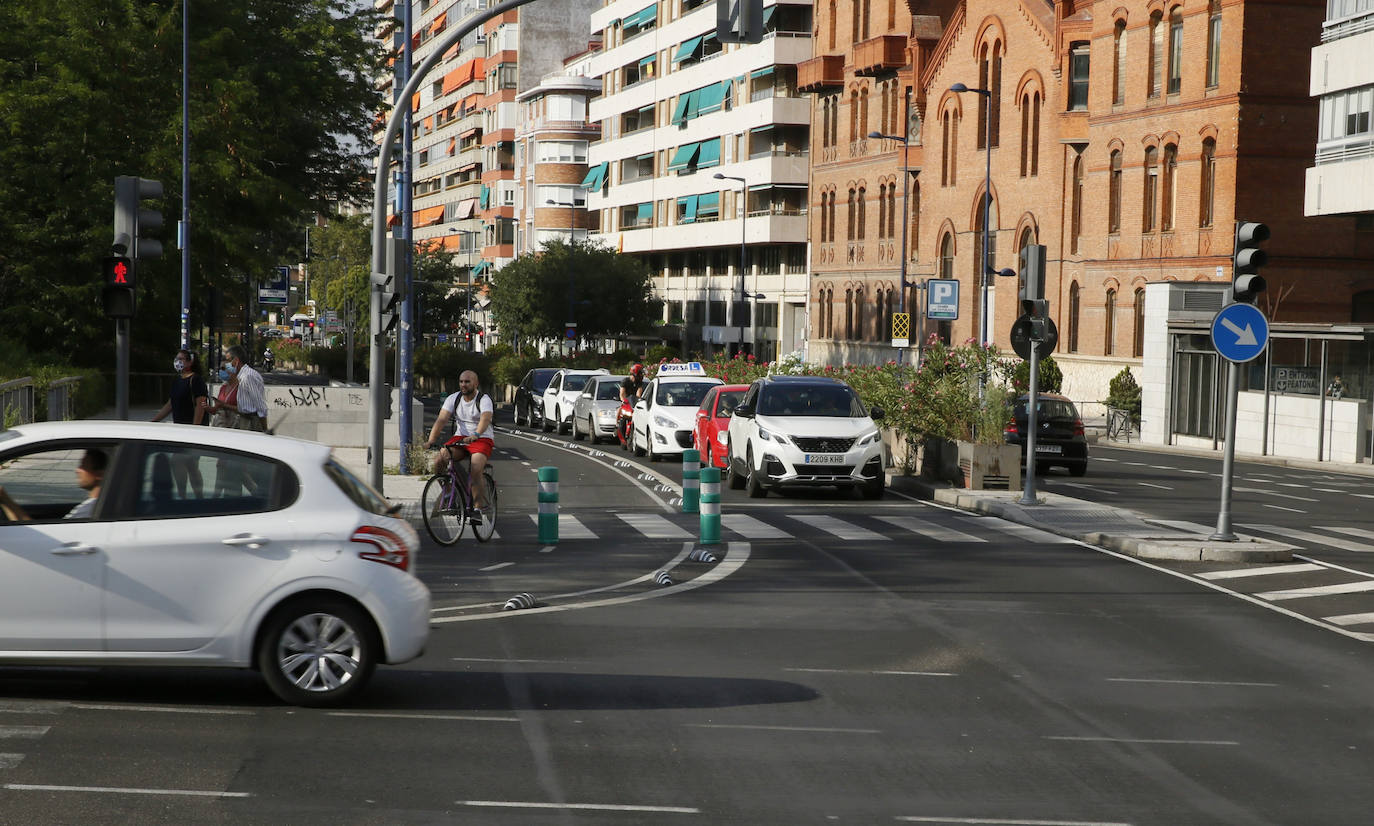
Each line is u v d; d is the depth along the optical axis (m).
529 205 116.62
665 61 94.81
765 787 7.51
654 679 10.23
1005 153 62.56
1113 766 8.14
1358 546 19.33
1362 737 8.98
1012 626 12.81
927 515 22.12
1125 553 18.19
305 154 49.34
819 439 24.19
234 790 7.16
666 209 94.88
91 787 7.13
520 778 7.55
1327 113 43.59
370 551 8.97
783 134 82.12
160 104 43.53
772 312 86.62
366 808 6.92
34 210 42.94
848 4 75.75
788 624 12.66
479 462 18.08
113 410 42.59
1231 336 18.30
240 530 8.84
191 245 42.81
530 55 123.12
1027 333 22.30
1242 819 7.14
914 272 70.06
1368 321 49.22
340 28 47.84
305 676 8.95
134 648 8.74
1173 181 51.84
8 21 43.72
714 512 18.41
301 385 32.62
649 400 33.38
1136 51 53.69
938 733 8.84
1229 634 12.69
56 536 8.71
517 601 13.33
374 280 20.78
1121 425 50.44
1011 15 61.72
